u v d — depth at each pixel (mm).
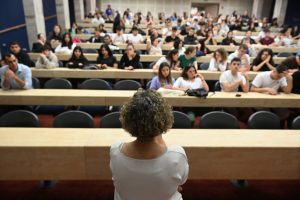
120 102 3248
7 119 2406
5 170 1843
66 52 5703
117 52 6234
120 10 15336
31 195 2318
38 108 3527
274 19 12023
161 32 9148
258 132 2135
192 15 14047
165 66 3525
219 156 1869
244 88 3420
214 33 9000
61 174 1884
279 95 3311
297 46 7316
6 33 6160
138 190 972
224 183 2518
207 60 5559
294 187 2486
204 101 3193
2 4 5988
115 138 1958
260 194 2391
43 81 4438
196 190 2420
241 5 15469
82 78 4504
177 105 3197
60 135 1989
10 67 3324
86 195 2326
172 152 973
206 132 2111
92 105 3271
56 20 10289
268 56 4531
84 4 13984
